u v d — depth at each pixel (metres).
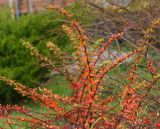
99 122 4.42
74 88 4.62
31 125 4.68
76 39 4.37
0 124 6.07
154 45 7.06
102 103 4.64
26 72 8.36
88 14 8.21
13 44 8.53
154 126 4.36
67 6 8.46
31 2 15.25
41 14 9.21
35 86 8.41
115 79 5.72
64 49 8.33
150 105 5.13
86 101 4.42
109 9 8.10
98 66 4.59
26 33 8.95
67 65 5.07
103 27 7.70
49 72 8.27
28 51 8.45
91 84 4.45
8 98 8.43
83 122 4.43
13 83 4.73
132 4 8.38
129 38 7.43
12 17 9.88
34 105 8.16
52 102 4.55
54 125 4.52
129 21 7.92
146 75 5.97
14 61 8.49
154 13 8.03
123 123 4.31
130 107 4.40
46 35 8.70
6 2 15.27
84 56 4.44
